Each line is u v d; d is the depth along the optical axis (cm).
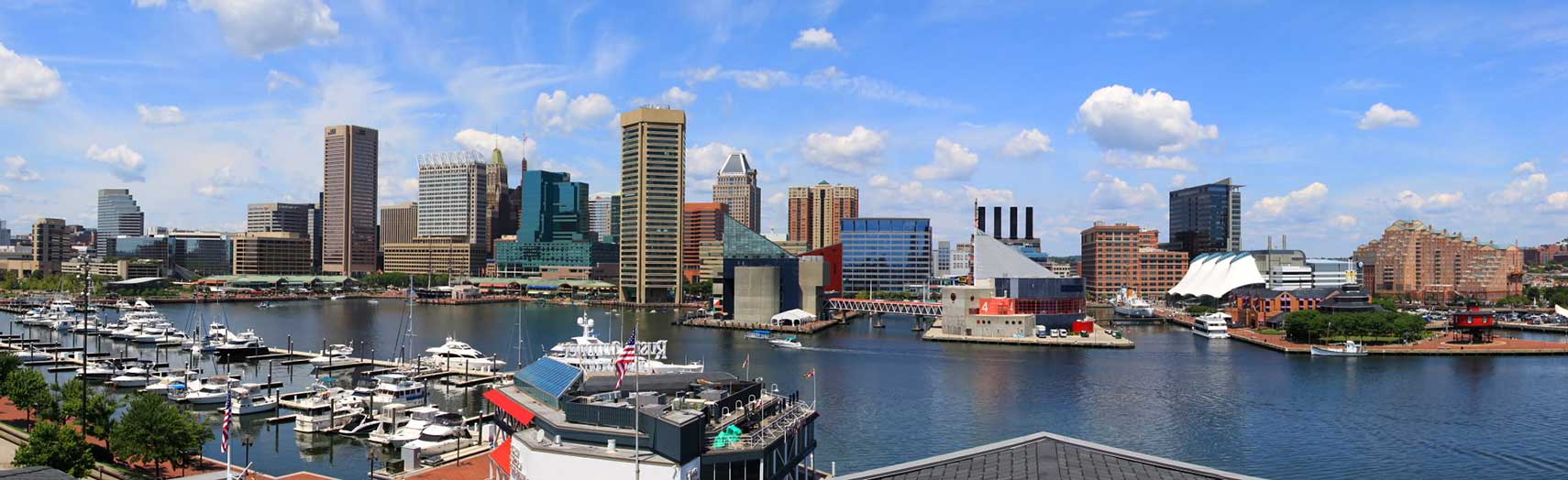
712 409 9000
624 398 9306
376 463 12762
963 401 17650
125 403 13575
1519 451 13638
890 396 18275
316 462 12850
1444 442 14200
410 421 14550
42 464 9994
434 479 11344
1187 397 18238
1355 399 17912
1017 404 17362
